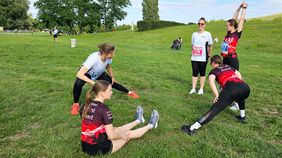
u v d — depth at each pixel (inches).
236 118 239.1
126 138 178.1
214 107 204.2
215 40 1293.1
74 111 238.1
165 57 678.5
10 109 249.6
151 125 196.1
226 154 174.6
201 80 318.7
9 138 195.9
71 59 584.1
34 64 519.2
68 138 191.6
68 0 2655.0
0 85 324.2
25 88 316.2
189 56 734.5
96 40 1731.1
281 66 594.9
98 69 239.5
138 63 550.0
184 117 235.9
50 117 229.8
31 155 171.9
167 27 2234.3
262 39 1210.6
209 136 199.0
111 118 165.8
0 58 580.1
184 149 178.5
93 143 165.3
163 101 275.7
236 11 289.7
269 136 206.4
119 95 297.7
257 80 422.6
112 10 2871.6
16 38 1205.1
